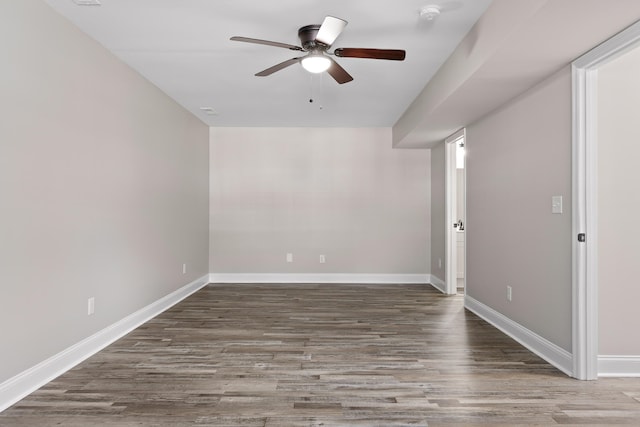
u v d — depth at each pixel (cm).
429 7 259
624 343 267
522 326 338
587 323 261
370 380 262
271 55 342
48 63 261
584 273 261
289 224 636
